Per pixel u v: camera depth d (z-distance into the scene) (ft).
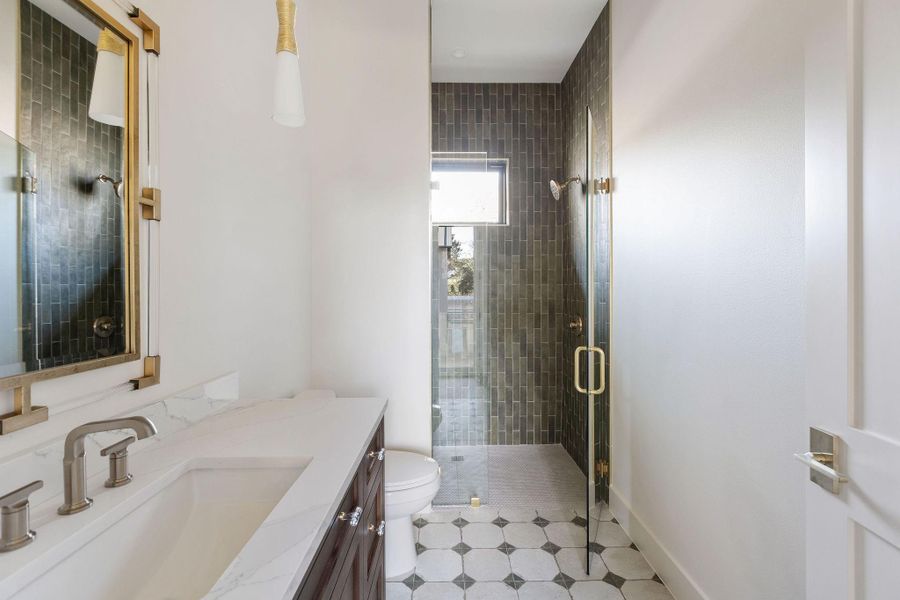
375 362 7.72
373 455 4.25
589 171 6.41
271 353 5.94
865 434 2.47
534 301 11.02
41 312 2.51
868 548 2.48
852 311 2.58
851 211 2.58
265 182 5.75
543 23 8.60
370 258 7.71
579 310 9.51
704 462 4.99
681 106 5.43
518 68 10.28
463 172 8.45
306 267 7.38
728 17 4.52
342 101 7.68
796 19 3.64
